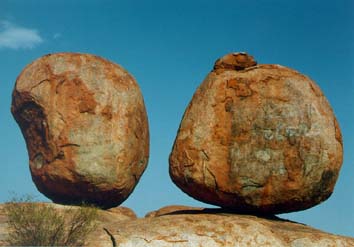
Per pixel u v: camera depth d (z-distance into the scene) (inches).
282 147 615.5
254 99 628.4
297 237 583.5
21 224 589.3
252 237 569.9
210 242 562.9
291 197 614.2
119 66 734.5
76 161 673.0
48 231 587.5
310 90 641.6
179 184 644.7
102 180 679.1
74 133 677.3
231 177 615.2
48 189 700.0
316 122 625.9
